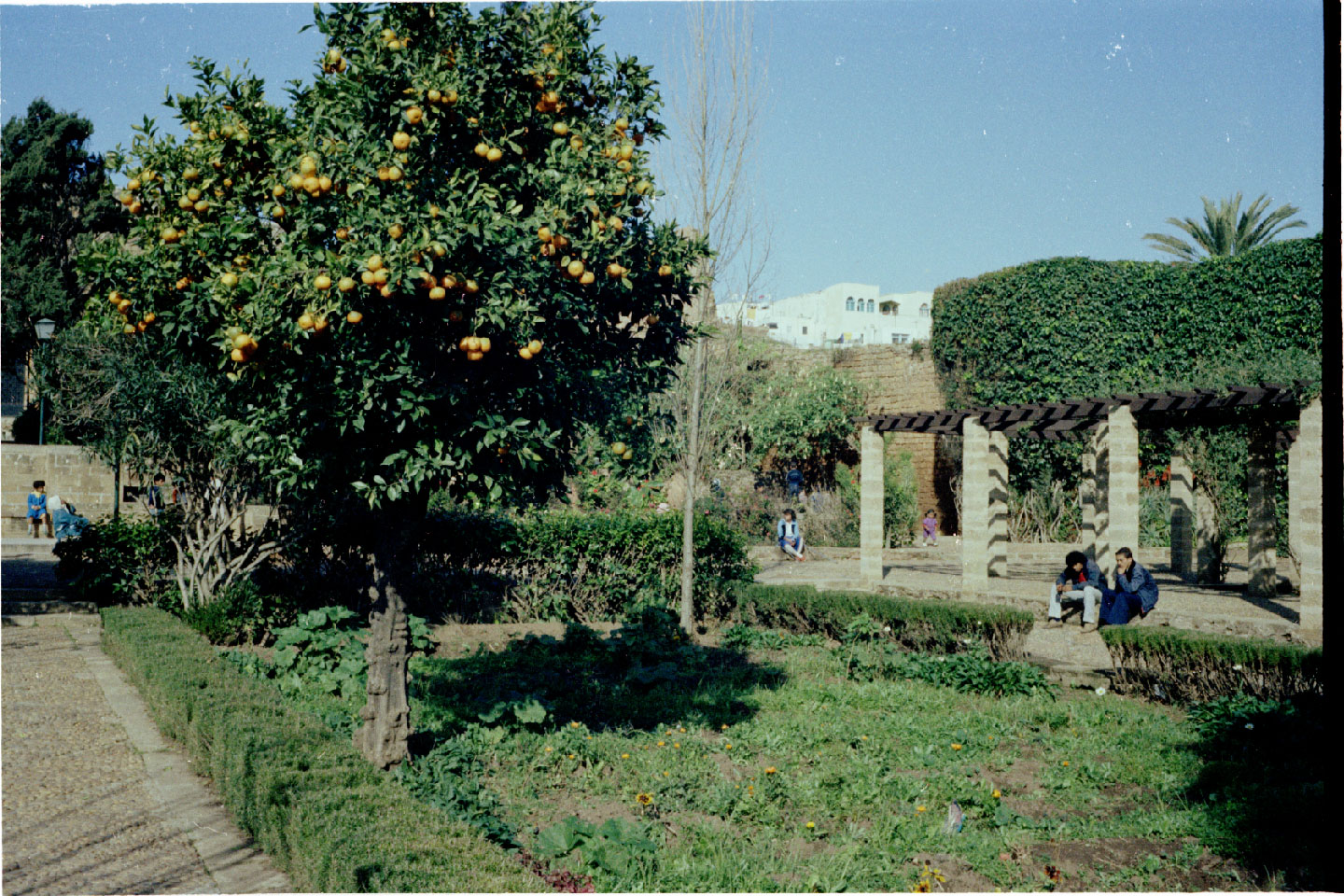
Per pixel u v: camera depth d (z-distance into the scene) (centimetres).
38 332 1886
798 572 1859
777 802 652
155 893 468
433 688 989
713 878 521
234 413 696
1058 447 2309
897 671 1124
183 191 627
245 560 1260
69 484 2569
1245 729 820
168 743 743
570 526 1465
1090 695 1055
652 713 930
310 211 566
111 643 1090
